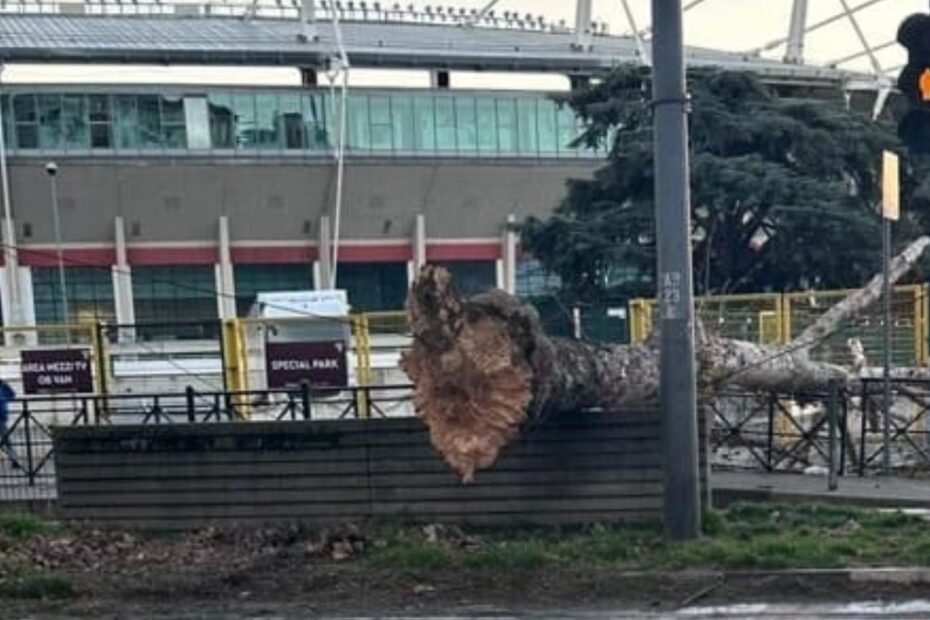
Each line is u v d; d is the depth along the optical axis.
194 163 55.72
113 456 9.89
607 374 8.80
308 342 15.45
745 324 16.75
